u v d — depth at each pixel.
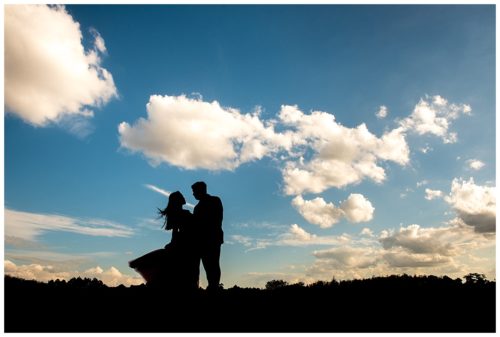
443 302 7.41
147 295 7.44
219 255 7.45
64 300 6.93
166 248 7.59
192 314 6.59
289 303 7.59
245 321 6.38
